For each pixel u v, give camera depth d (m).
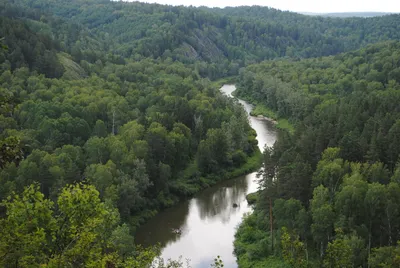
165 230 82.19
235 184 106.62
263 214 81.25
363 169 74.19
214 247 76.00
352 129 95.12
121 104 125.44
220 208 92.81
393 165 79.69
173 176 103.62
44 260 25.61
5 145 24.62
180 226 84.00
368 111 107.50
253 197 95.69
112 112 117.44
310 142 91.38
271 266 66.94
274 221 76.44
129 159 88.50
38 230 24.27
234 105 155.50
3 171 74.81
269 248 71.56
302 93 167.25
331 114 112.31
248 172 114.31
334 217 64.00
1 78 120.19
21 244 24.27
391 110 106.69
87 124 107.12
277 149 91.31
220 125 130.62
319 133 89.81
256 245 73.56
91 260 25.52
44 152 83.94
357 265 56.66
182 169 108.62
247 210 91.56
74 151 89.81
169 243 77.00
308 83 194.50
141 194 87.38
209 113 131.12
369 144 83.56
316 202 67.12
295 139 103.00
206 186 104.19
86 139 105.50
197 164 109.88
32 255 25.02
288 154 83.94
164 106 130.00
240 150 120.88
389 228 61.44
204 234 80.94
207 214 89.75
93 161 88.62
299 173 75.25
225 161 113.38
